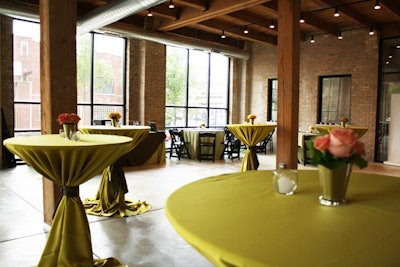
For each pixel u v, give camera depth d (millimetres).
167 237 3338
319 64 9758
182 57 10352
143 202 4453
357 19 7816
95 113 8844
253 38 9867
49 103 3248
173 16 7867
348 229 1065
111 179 4004
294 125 5004
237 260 870
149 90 9258
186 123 10609
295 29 4941
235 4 6602
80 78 8547
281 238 993
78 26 7121
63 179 2365
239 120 11680
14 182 5594
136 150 7473
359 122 8984
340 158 1256
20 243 3141
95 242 3186
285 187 1480
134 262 2799
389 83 8570
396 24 8312
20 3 6465
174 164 7941
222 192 1525
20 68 7555
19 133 7605
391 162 8383
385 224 1111
